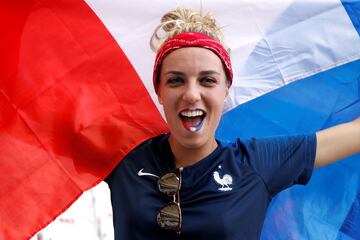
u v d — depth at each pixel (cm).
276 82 389
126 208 295
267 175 309
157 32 333
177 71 290
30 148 339
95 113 353
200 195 292
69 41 357
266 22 387
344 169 391
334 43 392
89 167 343
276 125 395
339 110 397
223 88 300
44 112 344
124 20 366
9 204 330
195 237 284
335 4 390
